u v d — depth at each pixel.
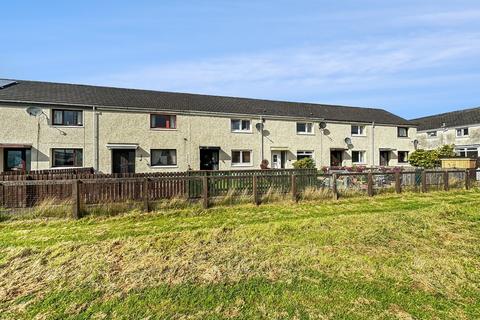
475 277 5.40
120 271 5.58
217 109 23.23
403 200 12.23
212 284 5.09
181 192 10.73
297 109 27.80
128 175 12.17
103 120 19.50
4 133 17.33
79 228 8.23
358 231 8.03
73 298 4.69
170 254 6.38
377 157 28.36
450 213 10.04
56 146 18.38
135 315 4.25
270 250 6.59
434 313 4.28
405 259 6.16
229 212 10.08
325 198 12.16
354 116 29.02
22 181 9.27
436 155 24.08
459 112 37.91
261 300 4.59
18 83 20.73
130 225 8.52
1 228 8.24
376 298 4.66
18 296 4.74
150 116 20.75
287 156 24.77
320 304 4.48
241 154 23.36
